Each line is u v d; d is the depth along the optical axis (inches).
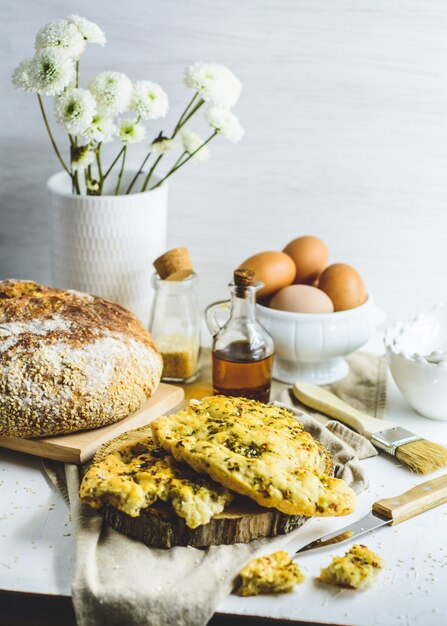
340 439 34.1
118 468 29.7
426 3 40.0
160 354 36.4
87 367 33.0
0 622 27.7
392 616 26.7
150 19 41.5
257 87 42.2
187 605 26.3
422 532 30.0
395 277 45.0
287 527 29.1
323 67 41.5
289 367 39.3
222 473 28.5
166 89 42.6
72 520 29.5
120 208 38.6
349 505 28.6
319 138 42.8
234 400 32.8
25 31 42.1
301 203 44.0
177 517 28.4
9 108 43.4
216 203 44.4
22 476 32.6
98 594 26.4
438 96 41.5
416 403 36.1
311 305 37.4
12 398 32.1
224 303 37.1
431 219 43.7
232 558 28.1
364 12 40.5
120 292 39.9
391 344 36.4
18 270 46.4
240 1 40.8
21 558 28.5
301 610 26.8
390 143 42.6
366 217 43.9
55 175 41.0
